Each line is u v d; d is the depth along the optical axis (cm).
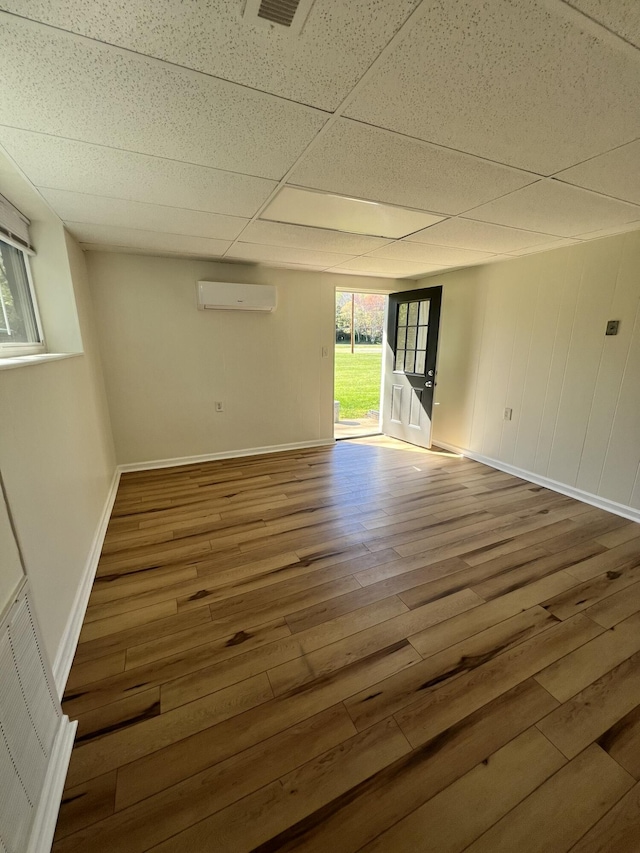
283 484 347
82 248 311
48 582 140
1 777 83
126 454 372
